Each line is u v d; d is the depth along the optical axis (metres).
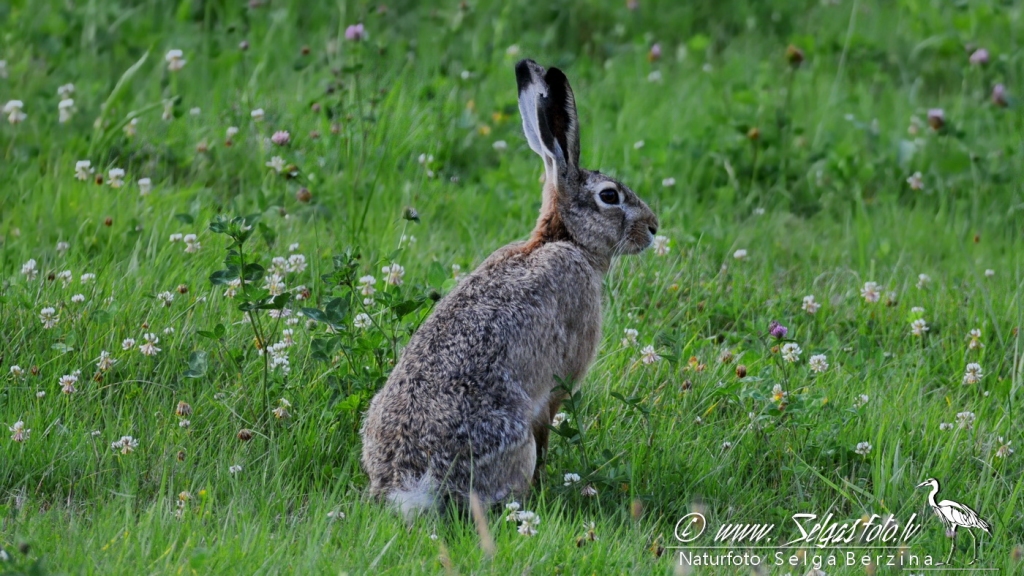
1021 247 14.27
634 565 8.30
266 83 16.38
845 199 15.61
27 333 10.56
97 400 9.88
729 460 9.81
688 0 20.73
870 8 21.20
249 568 7.73
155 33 17.56
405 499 8.55
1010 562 8.80
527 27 19.58
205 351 10.25
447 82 16.28
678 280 12.68
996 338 12.25
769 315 12.23
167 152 14.51
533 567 8.05
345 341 10.21
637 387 10.70
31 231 12.65
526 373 9.05
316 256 12.16
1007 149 16.11
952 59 19.31
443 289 11.15
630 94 17.42
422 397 8.72
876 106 17.98
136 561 7.71
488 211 14.23
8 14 17.52
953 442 10.04
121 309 10.87
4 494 8.84
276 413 9.66
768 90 17.91
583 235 9.99
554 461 9.80
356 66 14.95
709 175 15.59
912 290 12.95
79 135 14.60
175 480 9.03
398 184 14.45
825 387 10.91
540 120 9.73
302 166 14.29
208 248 12.17
